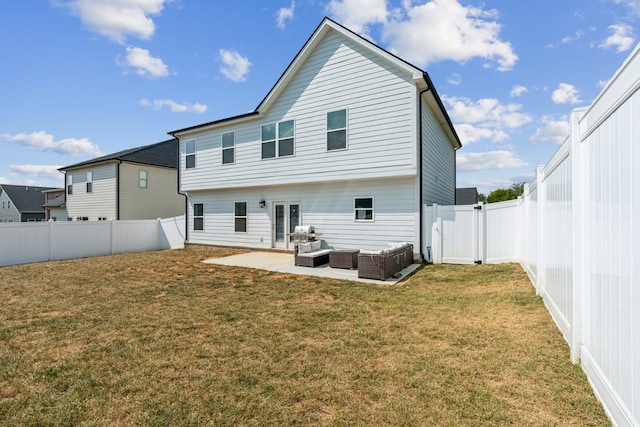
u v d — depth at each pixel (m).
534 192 5.96
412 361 3.30
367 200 10.75
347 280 7.68
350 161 10.62
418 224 9.84
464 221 9.49
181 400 2.67
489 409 2.43
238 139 13.57
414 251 9.87
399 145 9.78
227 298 6.13
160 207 21.78
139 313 5.19
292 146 11.98
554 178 4.21
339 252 9.37
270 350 3.67
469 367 3.12
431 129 11.70
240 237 14.07
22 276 8.67
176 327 4.50
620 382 2.09
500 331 4.02
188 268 9.75
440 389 2.74
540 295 5.32
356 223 10.94
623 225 2.06
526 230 7.18
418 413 2.42
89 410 2.55
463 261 9.48
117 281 7.88
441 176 13.89
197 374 3.12
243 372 3.14
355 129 10.53
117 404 2.63
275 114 12.43
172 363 3.36
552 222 4.36
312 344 3.83
